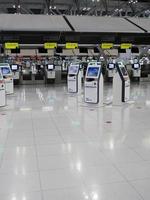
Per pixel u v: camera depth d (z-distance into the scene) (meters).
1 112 7.39
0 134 5.22
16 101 9.30
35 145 4.54
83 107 8.05
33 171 3.50
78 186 3.09
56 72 16.09
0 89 7.97
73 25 11.55
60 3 15.50
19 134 5.21
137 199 2.80
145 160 3.85
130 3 16.00
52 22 11.74
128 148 4.36
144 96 10.15
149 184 3.12
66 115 6.96
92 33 11.12
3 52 14.94
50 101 9.23
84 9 16.41
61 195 2.90
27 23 11.27
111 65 15.91
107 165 3.68
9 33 10.48
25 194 2.93
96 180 3.23
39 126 5.84
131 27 12.12
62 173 3.43
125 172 3.45
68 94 10.96
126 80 8.36
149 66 17.52
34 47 14.05
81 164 3.72
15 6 15.12
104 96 10.30
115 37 11.43
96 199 2.81
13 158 3.95
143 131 5.37
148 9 16.69
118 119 6.45
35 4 15.60
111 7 16.62
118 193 2.92
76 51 17.70
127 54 17.77
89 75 8.13
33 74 15.93
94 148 4.36
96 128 5.62
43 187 3.08
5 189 3.04
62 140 4.81
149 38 11.77
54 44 10.98
